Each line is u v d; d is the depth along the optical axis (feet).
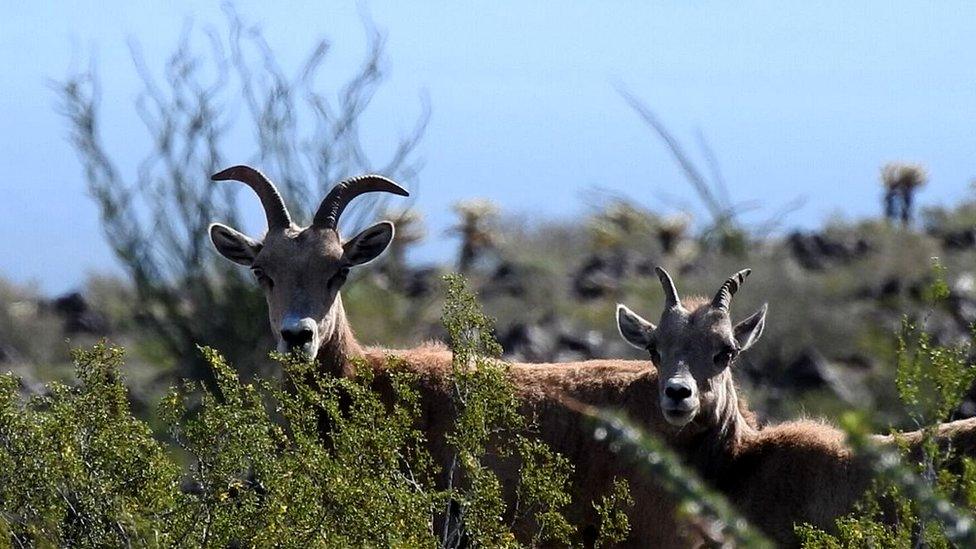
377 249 140.26
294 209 233.55
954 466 118.21
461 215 345.72
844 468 125.39
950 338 250.16
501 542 100.73
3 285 316.40
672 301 134.41
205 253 228.43
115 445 95.61
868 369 240.73
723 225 342.64
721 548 112.57
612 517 129.18
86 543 93.09
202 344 216.74
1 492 95.14
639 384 134.51
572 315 278.87
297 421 102.99
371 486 95.04
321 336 132.87
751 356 243.40
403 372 132.46
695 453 132.36
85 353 101.65
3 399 96.12
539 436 131.85
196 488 109.70
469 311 110.93
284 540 92.79
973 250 305.32
